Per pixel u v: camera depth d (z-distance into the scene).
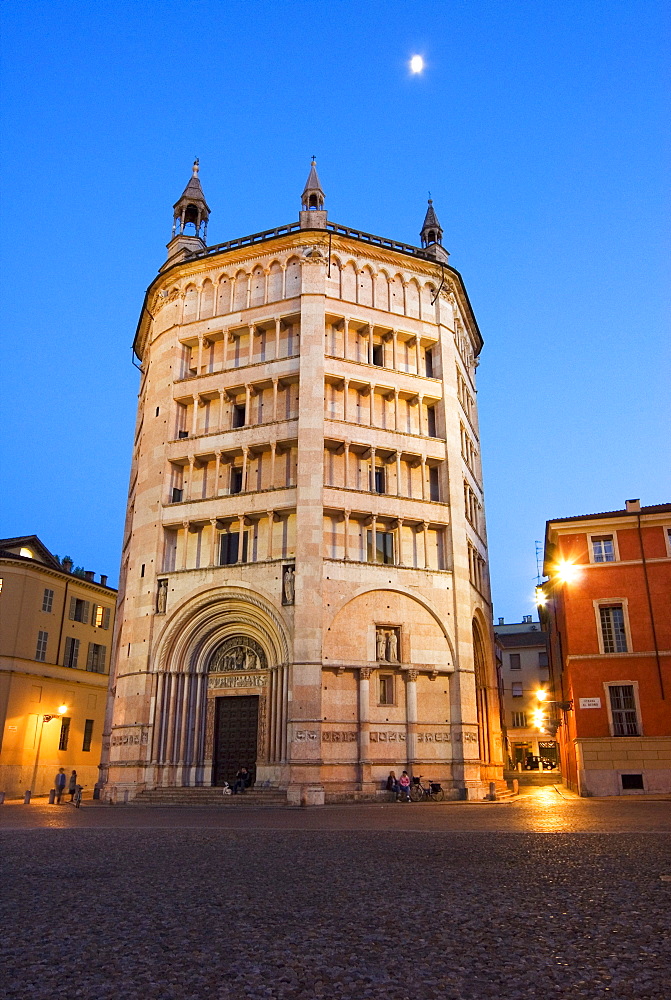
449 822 27.62
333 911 10.50
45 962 8.03
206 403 55.06
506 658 116.00
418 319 56.72
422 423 54.38
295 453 50.47
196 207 62.94
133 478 65.06
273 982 7.32
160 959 8.12
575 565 50.88
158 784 46.84
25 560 68.00
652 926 9.24
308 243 54.53
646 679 47.66
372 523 49.84
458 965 7.77
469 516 57.75
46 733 68.38
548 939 8.70
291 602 46.50
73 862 16.34
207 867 15.30
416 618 49.25
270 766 44.81
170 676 48.88
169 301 58.44
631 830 22.38
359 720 45.69
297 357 51.91
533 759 104.94
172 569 51.81
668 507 50.81
